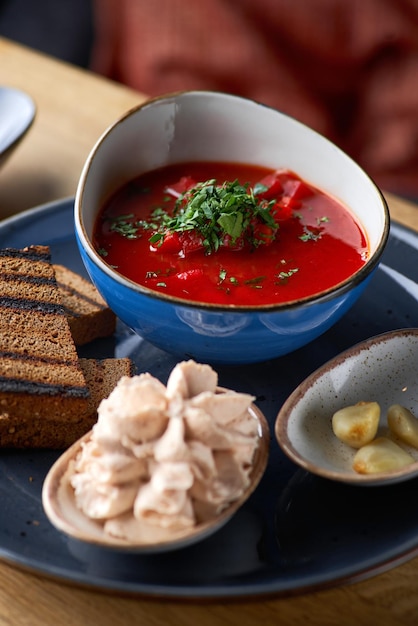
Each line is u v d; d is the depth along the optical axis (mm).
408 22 958
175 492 466
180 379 489
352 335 608
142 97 836
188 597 463
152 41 1027
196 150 662
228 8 981
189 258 587
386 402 562
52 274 604
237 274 580
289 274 582
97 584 467
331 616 480
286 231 611
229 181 652
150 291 523
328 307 533
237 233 583
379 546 487
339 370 554
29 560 475
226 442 480
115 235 605
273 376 582
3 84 836
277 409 563
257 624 478
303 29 968
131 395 485
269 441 513
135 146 640
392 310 622
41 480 521
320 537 497
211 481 473
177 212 614
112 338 605
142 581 469
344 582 476
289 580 470
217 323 523
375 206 595
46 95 828
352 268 591
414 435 530
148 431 476
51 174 754
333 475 492
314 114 1016
